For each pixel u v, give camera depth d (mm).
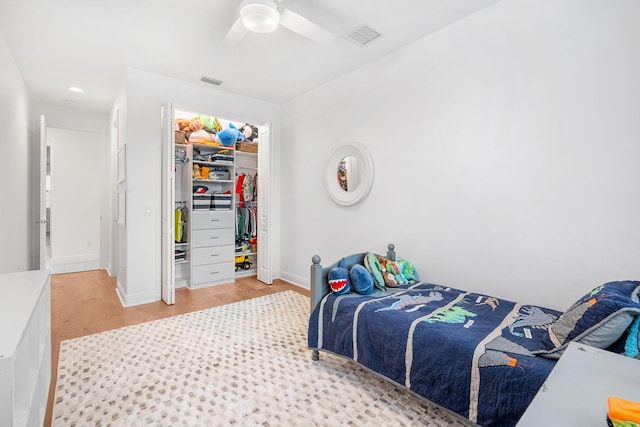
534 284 2158
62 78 3682
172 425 1603
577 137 1970
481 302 2115
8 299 1396
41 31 2680
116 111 4180
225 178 4512
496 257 2342
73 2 2295
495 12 2326
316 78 3691
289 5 2352
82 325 2852
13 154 3129
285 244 4559
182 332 2721
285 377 2055
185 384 1953
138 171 3461
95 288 4078
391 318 1857
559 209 2045
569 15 1991
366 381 2023
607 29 1854
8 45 2898
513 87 2242
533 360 1359
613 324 1271
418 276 2844
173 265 3461
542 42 2105
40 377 1490
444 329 1677
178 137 4141
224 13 2422
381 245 3188
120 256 3852
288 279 4496
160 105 3607
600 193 1888
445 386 1550
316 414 1704
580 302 1499
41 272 1875
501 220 2314
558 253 2053
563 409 681
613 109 1840
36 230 4461
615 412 620
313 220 4055
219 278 4355
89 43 2885
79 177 5914
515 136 2234
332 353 2156
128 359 2244
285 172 4539
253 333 2721
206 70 3477
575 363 921
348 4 2338
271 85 3910
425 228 2793
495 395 1374
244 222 4918
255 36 2777
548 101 2084
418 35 2762
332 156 3654
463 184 2525
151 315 3125
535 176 2145
